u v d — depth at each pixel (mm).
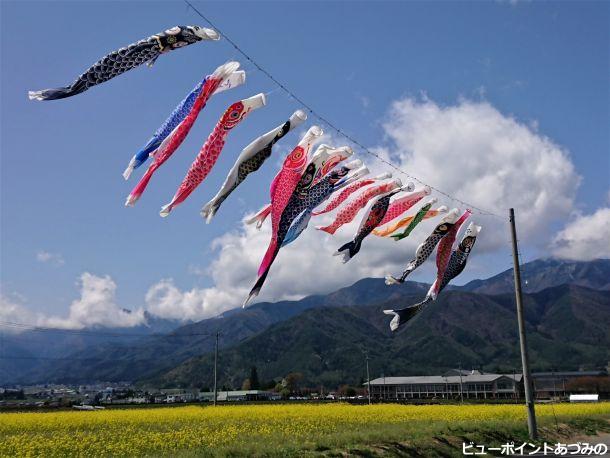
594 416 36125
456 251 17375
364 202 14633
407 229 16703
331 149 13070
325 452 17422
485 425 25172
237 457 16578
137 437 22562
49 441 22000
